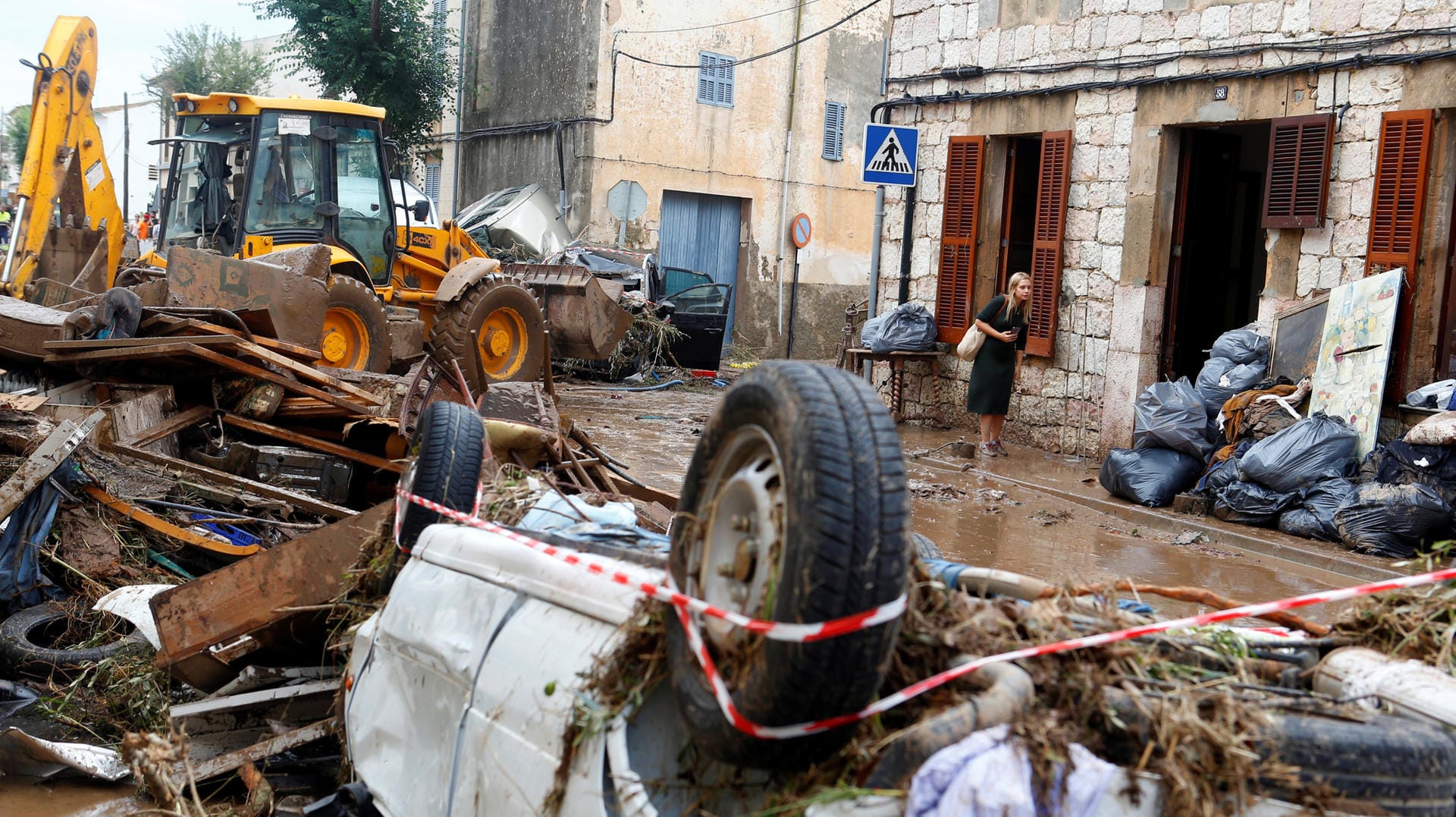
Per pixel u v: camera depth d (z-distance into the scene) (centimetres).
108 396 754
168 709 459
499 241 2105
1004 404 1162
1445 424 805
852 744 215
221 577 443
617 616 261
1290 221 1003
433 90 2489
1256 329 1041
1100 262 1180
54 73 977
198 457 748
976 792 196
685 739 254
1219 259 1286
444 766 299
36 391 746
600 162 2277
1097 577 725
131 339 751
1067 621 253
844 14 2569
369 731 344
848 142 2625
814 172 2580
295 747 429
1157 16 1112
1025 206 1341
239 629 440
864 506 209
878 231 1419
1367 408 872
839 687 206
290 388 784
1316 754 209
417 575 347
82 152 1015
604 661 254
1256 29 1034
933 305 1375
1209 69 1071
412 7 2433
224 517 649
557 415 661
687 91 2367
